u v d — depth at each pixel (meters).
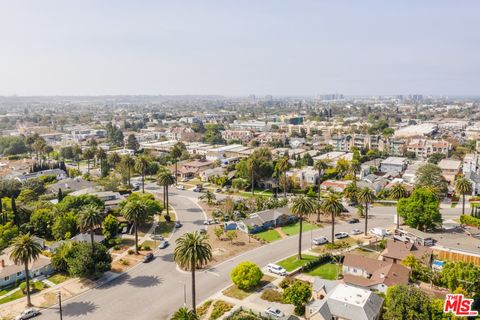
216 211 148.75
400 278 86.56
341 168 198.25
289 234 126.12
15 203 139.12
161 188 192.75
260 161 187.12
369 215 143.88
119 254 111.25
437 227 125.44
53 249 110.12
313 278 94.25
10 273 94.38
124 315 80.31
